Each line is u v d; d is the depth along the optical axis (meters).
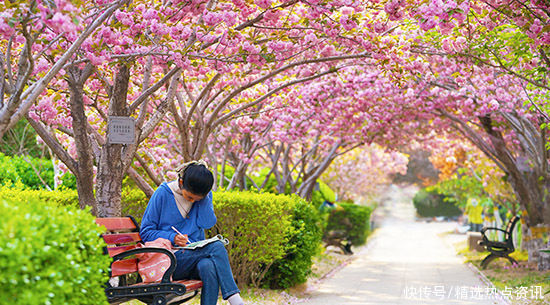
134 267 5.57
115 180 7.07
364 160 30.53
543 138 12.77
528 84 11.23
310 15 7.17
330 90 13.62
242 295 9.56
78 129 6.81
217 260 5.60
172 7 6.57
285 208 10.28
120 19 5.85
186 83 10.28
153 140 10.80
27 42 4.53
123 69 6.93
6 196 8.40
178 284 5.02
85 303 3.62
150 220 5.85
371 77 13.53
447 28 6.75
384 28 7.75
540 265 13.52
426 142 20.42
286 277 10.74
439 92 14.25
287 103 11.77
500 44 8.93
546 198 14.46
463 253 20.08
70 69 6.74
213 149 12.31
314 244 11.66
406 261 18.14
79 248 3.76
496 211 21.28
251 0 6.58
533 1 7.22
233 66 8.78
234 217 9.50
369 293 10.76
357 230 24.48
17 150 16.28
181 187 5.91
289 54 9.13
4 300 2.95
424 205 50.47
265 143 14.51
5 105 4.75
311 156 17.58
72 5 4.02
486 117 14.70
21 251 2.96
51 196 8.39
